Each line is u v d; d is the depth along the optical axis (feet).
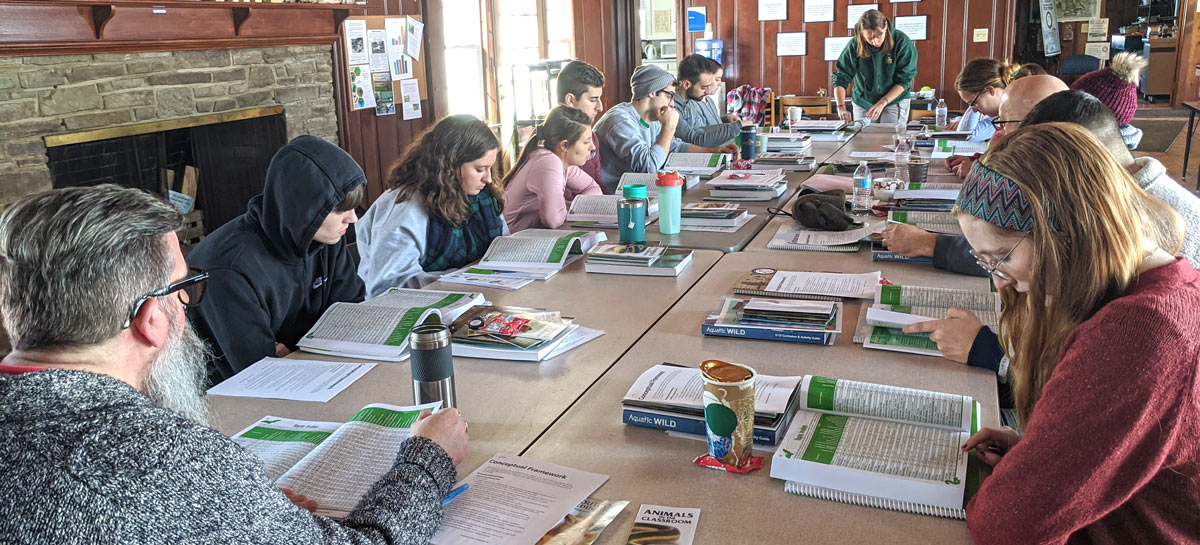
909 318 6.03
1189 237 5.92
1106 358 3.11
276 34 14.99
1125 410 3.07
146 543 2.75
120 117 12.64
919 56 28.68
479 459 4.48
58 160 12.70
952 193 10.16
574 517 3.87
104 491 2.72
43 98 11.55
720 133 16.87
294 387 5.57
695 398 4.77
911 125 18.54
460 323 6.31
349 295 7.89
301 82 15.93
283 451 4.60
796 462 4.05
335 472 4.27
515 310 6.57
